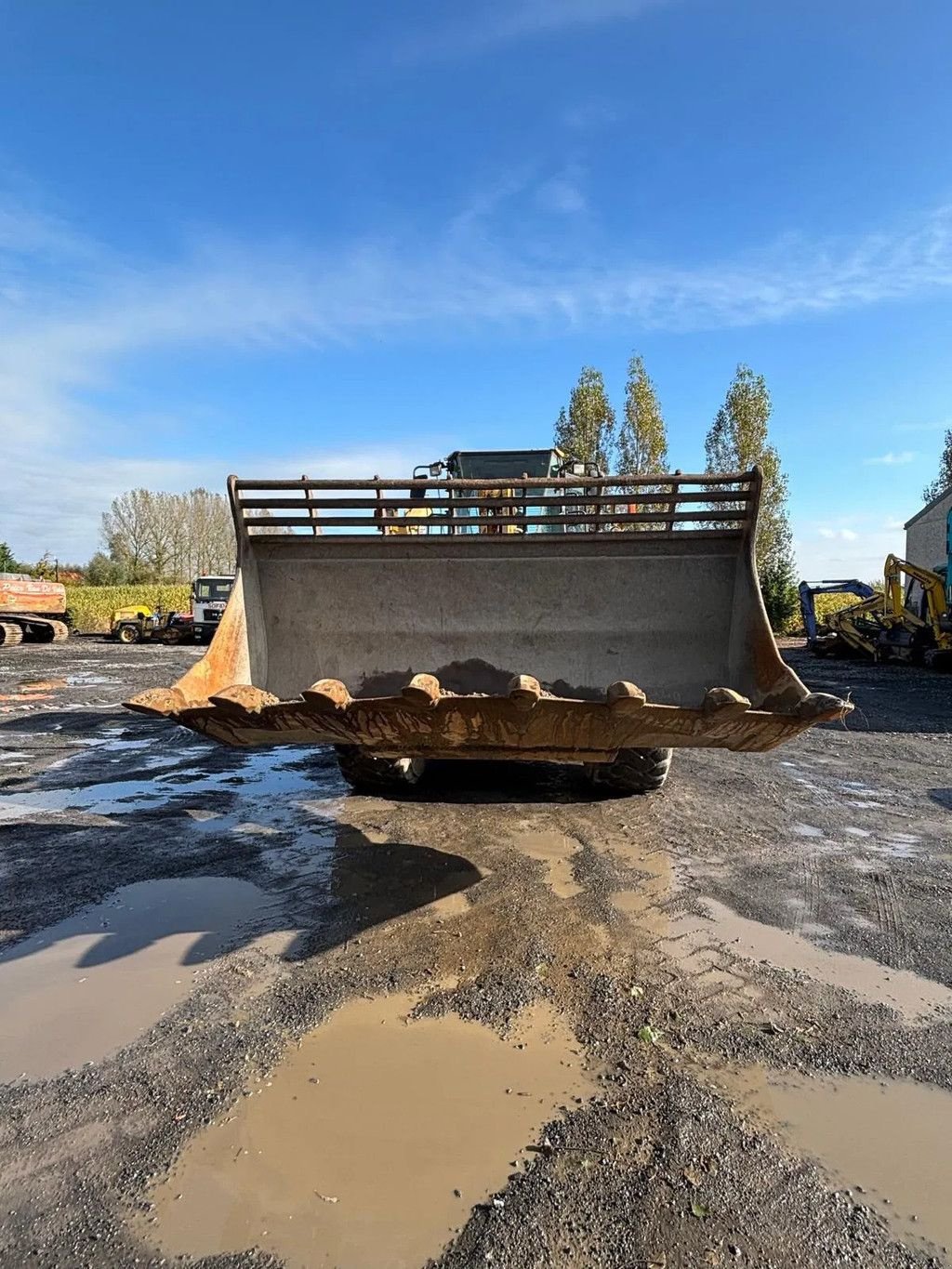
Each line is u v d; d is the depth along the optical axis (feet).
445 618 13.87
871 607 57.52
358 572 13.93
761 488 12.75
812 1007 8.52
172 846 13.82
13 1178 6.05
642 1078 7.27
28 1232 5.54
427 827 14.61
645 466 94.89
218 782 18.81
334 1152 6.30
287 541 13.85
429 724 9.21
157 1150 6.34
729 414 91.91
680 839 14.02
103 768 20.58
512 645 13.79
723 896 11.47
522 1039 7.90
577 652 13.64
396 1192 5.88
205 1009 8.45
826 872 12.50
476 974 9.18
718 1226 5.57
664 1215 5.67
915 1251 5.37
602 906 11.05
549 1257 5.31
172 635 78.74
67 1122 6.68
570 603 13.74
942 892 11.72
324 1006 8.51
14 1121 6.68
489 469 22.58
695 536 13.43
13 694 36.55
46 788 18.25
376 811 15.76
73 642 81.51
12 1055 7.63
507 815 15.35
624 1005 8.51
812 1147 6.40
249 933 10.30
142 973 9.24
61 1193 5.90
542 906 11.05
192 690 10.62
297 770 20.20
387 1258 5.29
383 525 13.74
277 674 13.82
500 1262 5.26
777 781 18.75
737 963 9.48
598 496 13.15
